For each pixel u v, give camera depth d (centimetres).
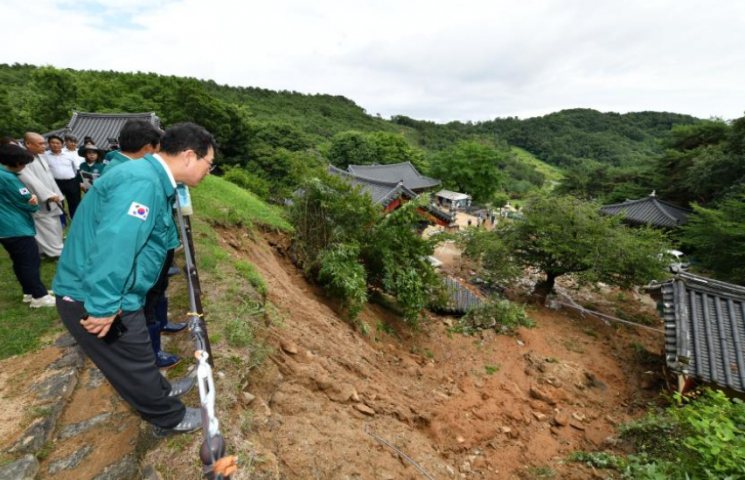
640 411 735
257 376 354
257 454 259
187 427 247
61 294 189
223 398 293
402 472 360
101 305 170
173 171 206
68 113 3431
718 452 322
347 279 684
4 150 357
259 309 464
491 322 1031
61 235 538
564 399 728
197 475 231
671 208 2416
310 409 365
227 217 804
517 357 867
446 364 791
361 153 4722
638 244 1255
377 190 1783
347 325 698
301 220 793
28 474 228
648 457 484
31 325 377
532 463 524
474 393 673
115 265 170
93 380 320
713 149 2320
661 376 891
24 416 267
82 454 251
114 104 3588
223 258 568
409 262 861
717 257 1648
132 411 287
